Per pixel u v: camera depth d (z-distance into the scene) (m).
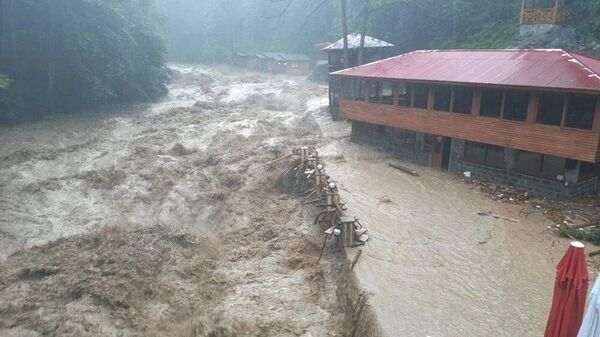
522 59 24.12
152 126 38.22
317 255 18.20
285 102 49.91
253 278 17.27
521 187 23.02
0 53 36.22
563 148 20.56
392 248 17.08
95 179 26.16
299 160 25.28
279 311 15.26
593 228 18.11
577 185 21.20
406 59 30.73
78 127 36.53
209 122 39.94
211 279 17.34
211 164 29.20
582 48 31.98
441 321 12.67
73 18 37.91
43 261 18.42
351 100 31.89
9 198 23.14
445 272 15.41
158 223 22.19
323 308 15.29
